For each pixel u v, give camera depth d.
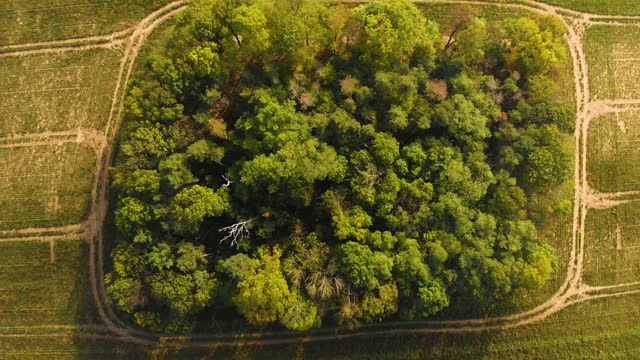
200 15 57.00
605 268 72.06
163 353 67.50
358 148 61.19
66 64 70.88
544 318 70.88
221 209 58.66
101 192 68.81
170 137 59.09
